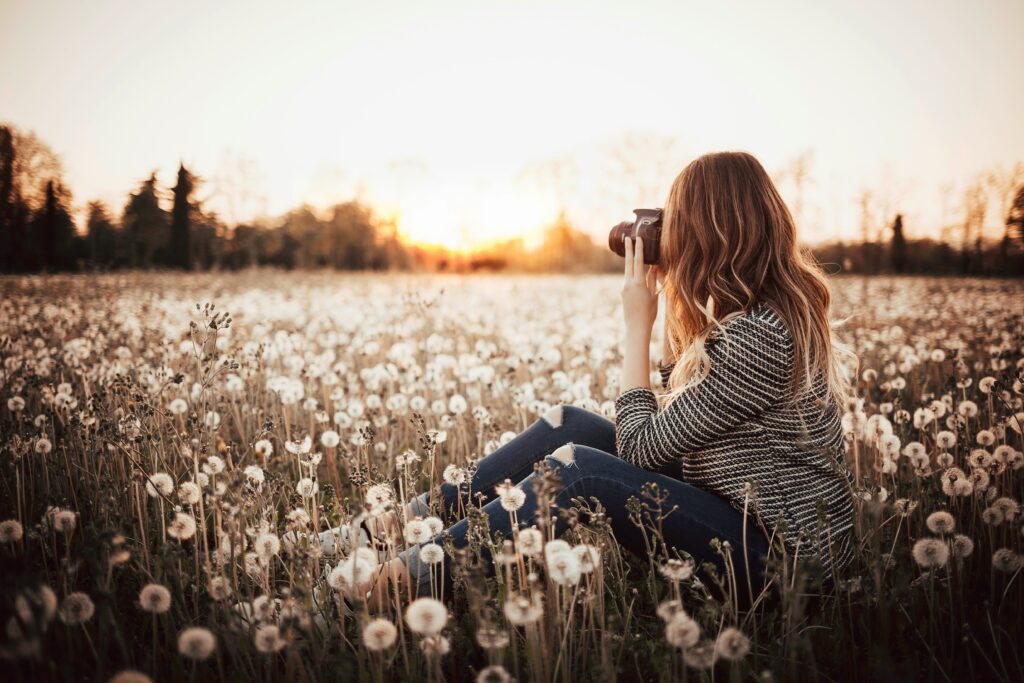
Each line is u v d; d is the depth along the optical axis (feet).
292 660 5.02
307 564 5.76
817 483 6.17
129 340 18.98
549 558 4.83
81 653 5.57
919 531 7.80
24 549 7.00
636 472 6.35
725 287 6.31
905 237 74.02
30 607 4.17
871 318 31.14
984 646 6.14
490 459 7.56
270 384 11.99
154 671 5.16
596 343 18.94
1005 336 18.53
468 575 5.04
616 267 110.42
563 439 7.50
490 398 13.33
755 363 5.93
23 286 43.68
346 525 6.73
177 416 11.00
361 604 5.07
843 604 6.42
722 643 4.33
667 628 4.45
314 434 12.25
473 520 5.88
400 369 14.34
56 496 8.11
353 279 72.74
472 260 113.91
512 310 35.42
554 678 5.20
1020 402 9.87
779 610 6.26
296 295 45.75
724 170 6.50
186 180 81.00
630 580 7.84
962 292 43.24
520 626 6.10
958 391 12.96
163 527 6.59
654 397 6.90
